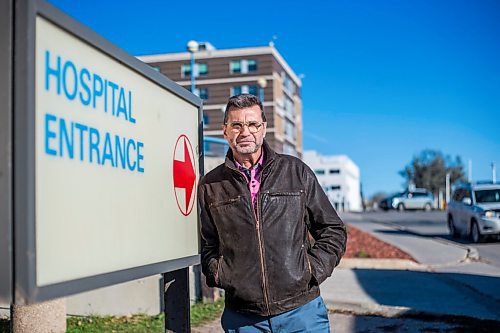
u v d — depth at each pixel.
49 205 2.60
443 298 9.93
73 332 6.71
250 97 3.77
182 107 4.17
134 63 3.40
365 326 7.78
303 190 3.74
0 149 2.41
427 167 96.00
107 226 3.09
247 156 3.73
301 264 3.64
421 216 40.19
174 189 3.98
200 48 71.19
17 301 2.36
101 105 3.08
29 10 2.44
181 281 4.14
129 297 7.88
